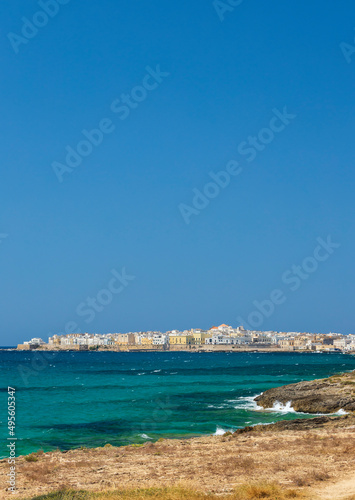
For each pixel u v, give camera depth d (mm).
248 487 26734
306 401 74062
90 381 140250
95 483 31141
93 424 65188
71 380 145125
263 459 36844
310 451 39625
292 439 46125
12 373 180625
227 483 29750
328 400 72688
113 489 28672
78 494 26969
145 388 115750
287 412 72375
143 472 33781
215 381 132875
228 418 67875
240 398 90938
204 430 59375
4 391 113250
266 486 27031
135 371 185375
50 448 50094
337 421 57250
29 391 112938
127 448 45094
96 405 85500
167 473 33156
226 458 37750
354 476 30266
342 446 41219
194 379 141250
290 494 25750
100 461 38500
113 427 62625
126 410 78312
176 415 71125
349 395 73125
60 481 31938
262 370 182500
